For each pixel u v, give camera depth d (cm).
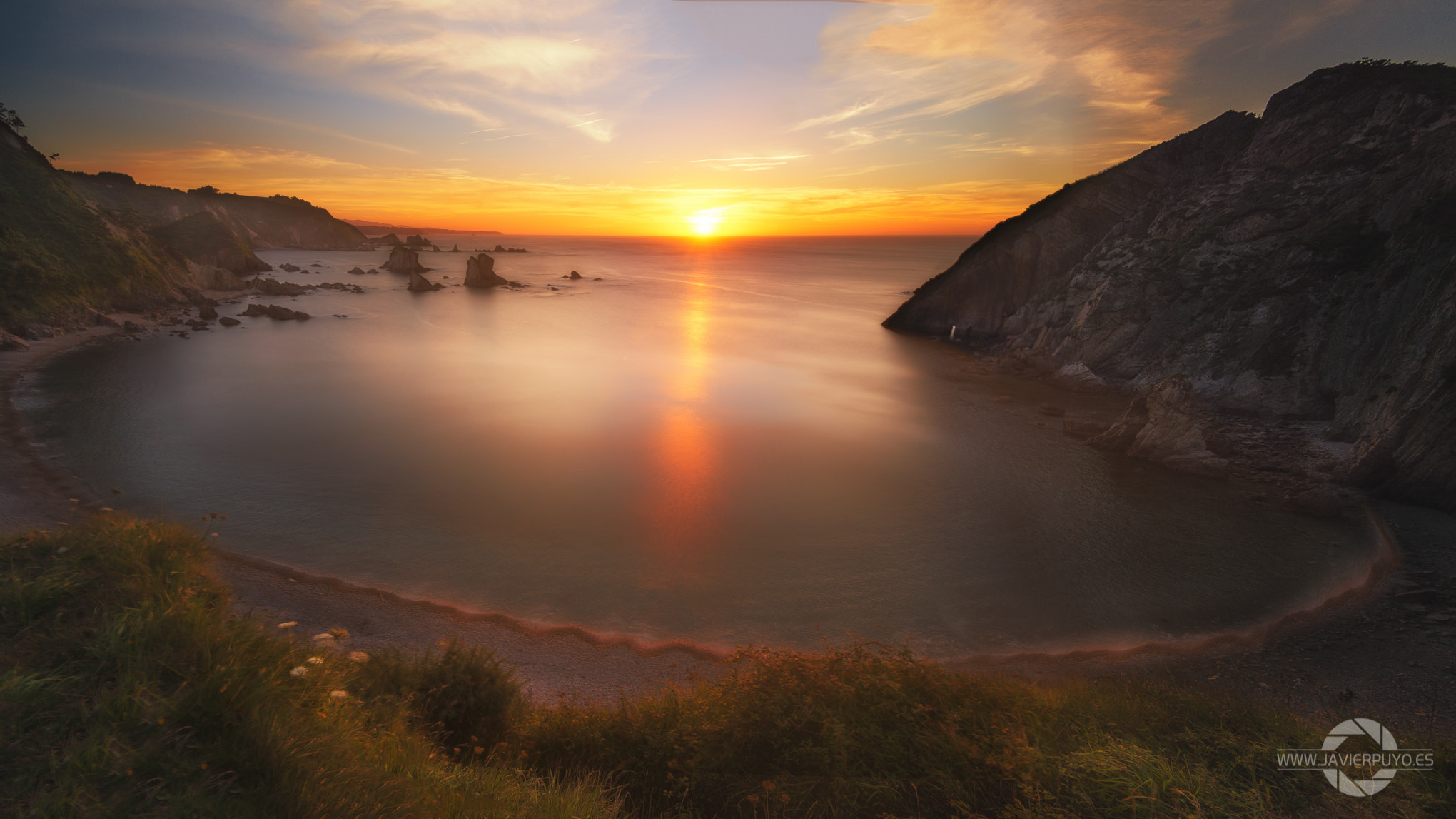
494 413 3988
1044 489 2897
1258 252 4775
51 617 424
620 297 12319
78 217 7562
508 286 13438
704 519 2516
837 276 19138
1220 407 4169
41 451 3008
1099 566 2195
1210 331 4538
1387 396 3170
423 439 3416
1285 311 4203
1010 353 6081
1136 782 461
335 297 10688
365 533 2320
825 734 560
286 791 333
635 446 3394
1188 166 6512
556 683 1474
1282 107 5612
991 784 490
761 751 575
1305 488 2819
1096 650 1706
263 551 2153
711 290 14150
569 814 436
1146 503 2747
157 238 9450
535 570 2100
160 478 2753
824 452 3359
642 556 2211
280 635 512
